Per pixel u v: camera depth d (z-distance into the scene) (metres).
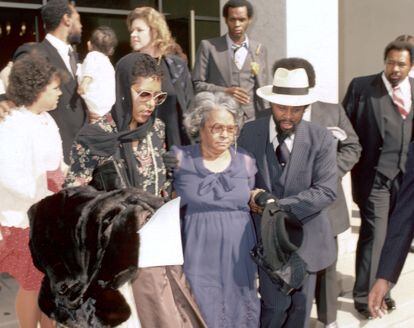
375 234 5.51
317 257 4.05
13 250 3.91
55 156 4.05
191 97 5.04
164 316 2.81
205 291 3.62
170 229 2.83
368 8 12.24
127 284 2.81
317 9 6.82
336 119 4.94
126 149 3.45
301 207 3.91
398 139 5.48
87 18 9.62
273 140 4.04
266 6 6.79
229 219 3.68
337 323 5.12
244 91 5.49
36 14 8.97
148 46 4.96
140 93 3.45
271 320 4.07
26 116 3.89
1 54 8.80
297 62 4.39
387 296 5.74
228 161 3.74
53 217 2.86
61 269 2.82
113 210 2.80
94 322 2.77
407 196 3.00
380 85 5.56
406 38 7.32
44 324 4.05
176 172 3.70
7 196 3.83
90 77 5.30
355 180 5.70
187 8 10.70
